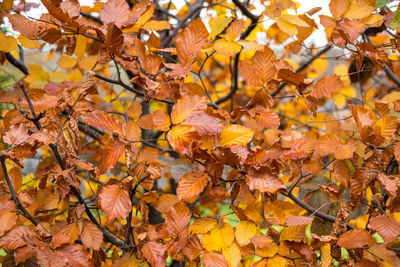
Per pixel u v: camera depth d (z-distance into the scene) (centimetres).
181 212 174
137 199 187
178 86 172
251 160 167
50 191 199
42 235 172
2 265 182
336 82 177
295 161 195
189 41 171
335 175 193
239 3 214
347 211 179
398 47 184
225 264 172
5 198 177
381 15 188
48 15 175
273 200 179
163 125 162
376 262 179
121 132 165
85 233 176
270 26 236
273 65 178
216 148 168
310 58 249
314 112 181
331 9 182
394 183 175
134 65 169
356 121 178
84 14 254
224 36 185
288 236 175
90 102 180
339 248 176
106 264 198
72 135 175
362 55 190
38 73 261
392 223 175
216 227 178
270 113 176
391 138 181
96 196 188
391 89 285
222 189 172
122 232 205
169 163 209
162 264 171
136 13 169
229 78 405
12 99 179
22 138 171
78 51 255
